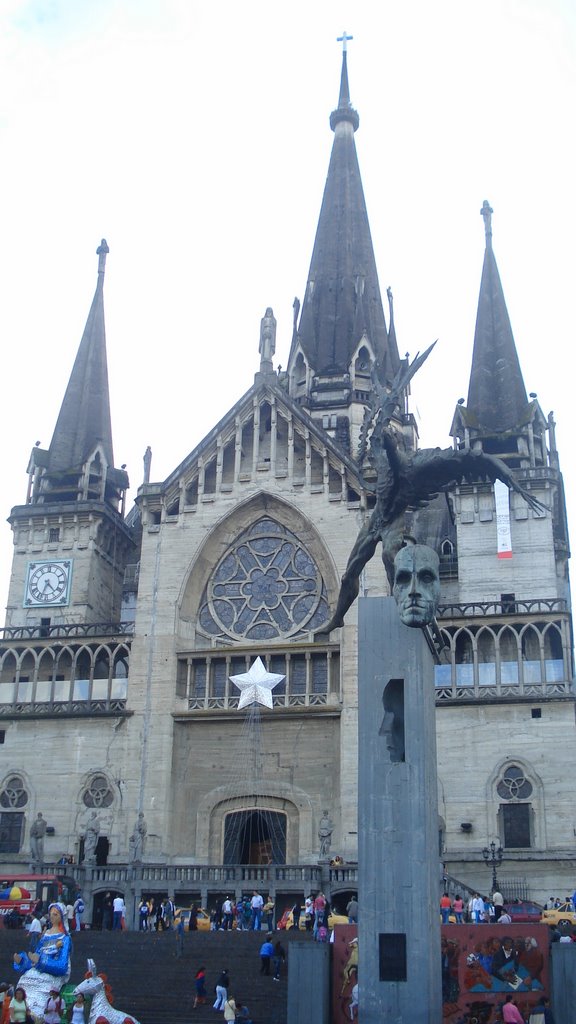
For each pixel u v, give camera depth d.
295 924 54.22
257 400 73.81
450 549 78.25
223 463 73.31
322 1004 36.44
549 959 38.09
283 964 44.69
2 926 52.47
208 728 68.00
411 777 30.98
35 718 69.06
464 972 38.25
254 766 66.56
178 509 72.62
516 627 65.06
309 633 68.62
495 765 62.56
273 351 75.44
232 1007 38.25
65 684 69.94
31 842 63.84
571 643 64.25
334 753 65.75
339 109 103.75
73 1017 30.27
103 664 71.69
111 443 84.38
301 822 64.81
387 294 96.75
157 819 65.50
